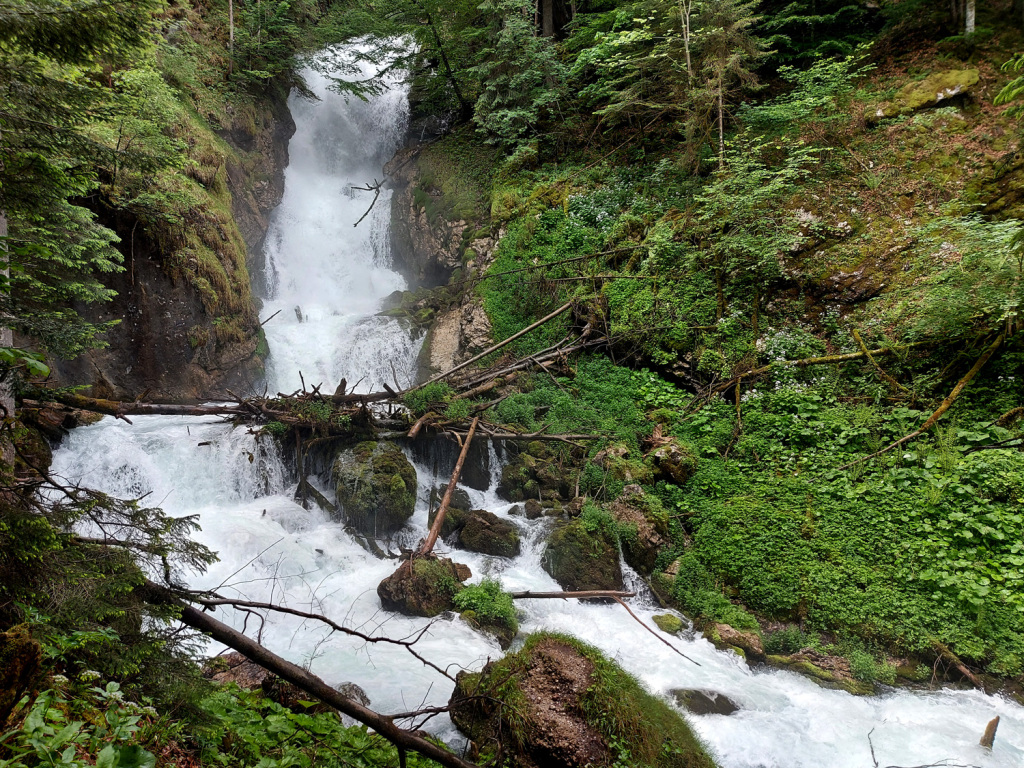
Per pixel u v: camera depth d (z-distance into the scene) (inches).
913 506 405.4
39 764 116.6
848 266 522.9
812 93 603.2
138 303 576.1
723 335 544.7
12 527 134.5
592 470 479.5
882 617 366.0
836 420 466.0
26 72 170.9
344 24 991.0
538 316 659.4
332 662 301.9
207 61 803.4
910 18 672.4
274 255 860.6
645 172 722.8
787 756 270.1
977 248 429.7
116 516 173.9
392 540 447.8
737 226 559.2
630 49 742.5
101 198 532.4
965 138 555.2
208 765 152.9
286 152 938.7
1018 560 365.4
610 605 402.0
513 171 817.5
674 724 236.4
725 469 470.3
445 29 931.3
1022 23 618.2
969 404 438.6
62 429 454.3
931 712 313.9
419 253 872.3
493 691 216.7
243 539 401.4
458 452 526.9
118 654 147.4
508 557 437.1
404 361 715.4
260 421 495.5
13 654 112.6
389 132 1067.3
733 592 403.5
